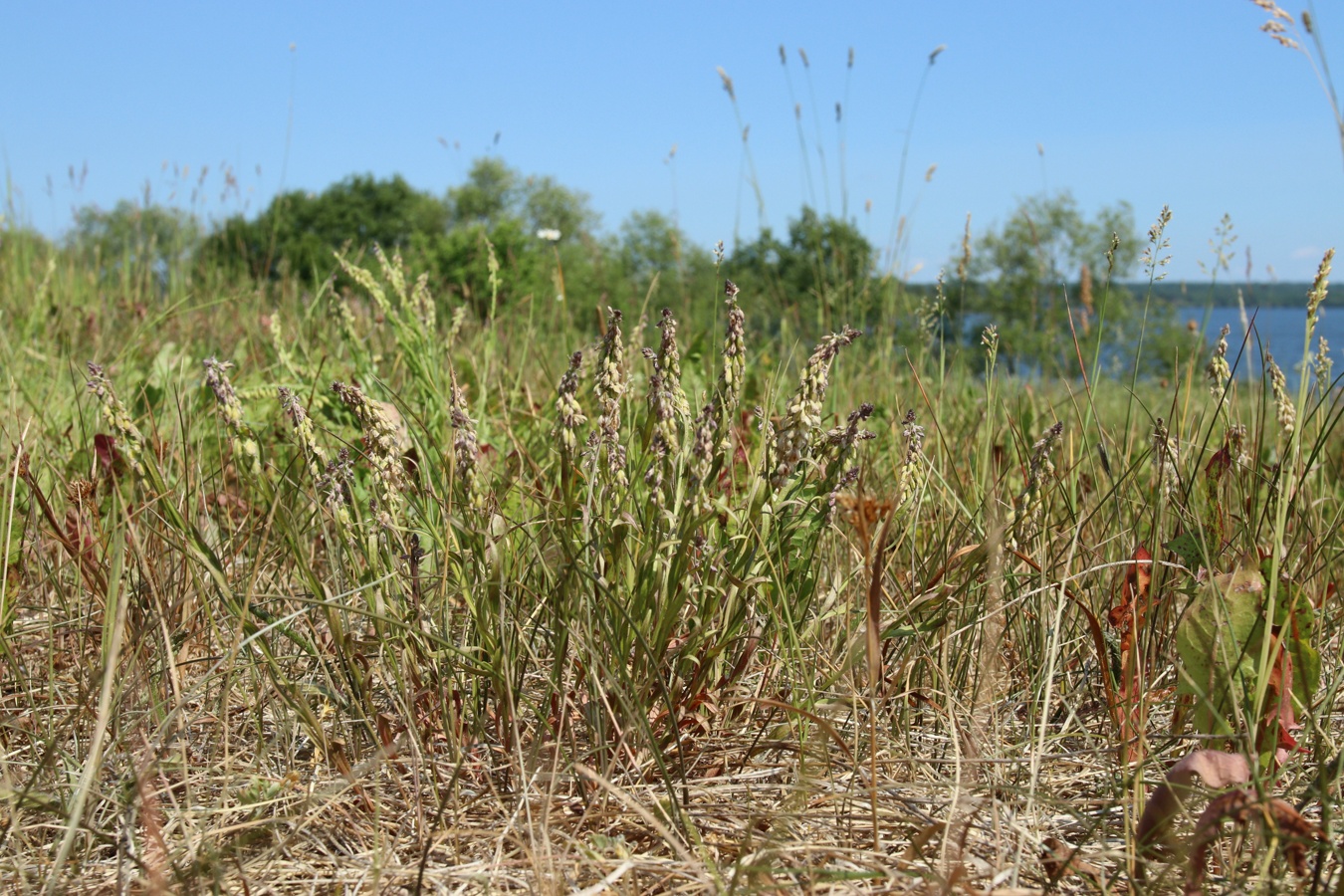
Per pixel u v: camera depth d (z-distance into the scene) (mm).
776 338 5703
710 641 1979
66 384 3932
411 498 1989
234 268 8320
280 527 2092
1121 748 1900
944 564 2117
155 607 1951
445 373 3484
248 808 1671
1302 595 1807
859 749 1960
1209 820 1432
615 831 1705
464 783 1856
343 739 1889
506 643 1871
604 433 1911
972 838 1697
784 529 1984
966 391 4566
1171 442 2361
